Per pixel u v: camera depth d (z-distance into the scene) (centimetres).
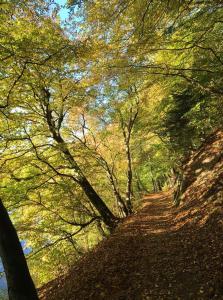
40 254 1784
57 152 1680
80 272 1078
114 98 2011
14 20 938
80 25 1031
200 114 2006
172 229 1509
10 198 1438
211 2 943
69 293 904
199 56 1389
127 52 1116
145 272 945
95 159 2188
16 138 1440
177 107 2089
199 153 2272
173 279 853
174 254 1069
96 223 2108
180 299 733
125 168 3216
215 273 795
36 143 1719
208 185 1675
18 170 1608
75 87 1412
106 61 1209
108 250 1245
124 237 1457
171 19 992
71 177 1748
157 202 3195
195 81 1446
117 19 958
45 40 919
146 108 2377
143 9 894
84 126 2283
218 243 984
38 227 1692
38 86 1252
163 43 1132
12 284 680
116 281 895
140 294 802
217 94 1540
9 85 1164
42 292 1155
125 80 1368
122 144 2917
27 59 962
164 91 1809
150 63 1334
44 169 1691
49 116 1595
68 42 952
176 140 2383
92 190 1897
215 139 2180
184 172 2311
